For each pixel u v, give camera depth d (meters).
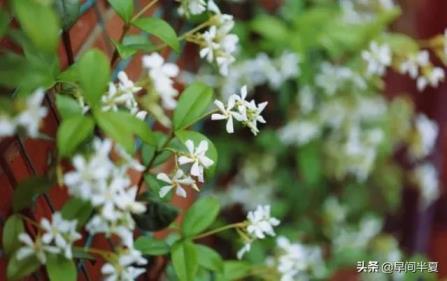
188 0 0.61
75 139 0.52
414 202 1.15
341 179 1.01
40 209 0.61
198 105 0.60
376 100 0.97
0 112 0.50
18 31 0.54
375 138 0.96
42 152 0.62
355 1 0.93
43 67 0.54
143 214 0.61
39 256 0.54
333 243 0.97
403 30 1.08
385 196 1.05
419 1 1.09
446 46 0.74
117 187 0.53
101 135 0.60
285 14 0.90
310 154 0.94
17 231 0.56
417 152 1.03
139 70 0.73
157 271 0.68
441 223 1.23
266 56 0.88
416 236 1.16
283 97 0.92
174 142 0.61
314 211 0.99
